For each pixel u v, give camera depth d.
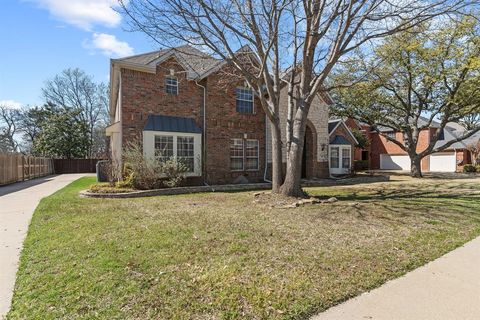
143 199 11.07
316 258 4.70
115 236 5.75
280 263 4.46
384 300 3.50
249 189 14.95
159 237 5.69
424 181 19.81
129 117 14.34
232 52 10.44
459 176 24.00
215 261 4.50
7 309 3.27
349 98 22.66
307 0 10.05
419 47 19.02
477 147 30.80
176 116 15.58
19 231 6.55
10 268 4.46
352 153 22.81
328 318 3.11
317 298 3.46
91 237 5.68
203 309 3.19
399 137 35.91
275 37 10.18
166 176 14.08
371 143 38.38
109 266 4.26
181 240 5.51
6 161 18.20
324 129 20.25
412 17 10.19
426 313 3.22
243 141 17.64
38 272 4.15
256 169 18.09
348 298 3.52
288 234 6.03
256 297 3.43
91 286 3.66
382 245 5.41
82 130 36.78
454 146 31.92
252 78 10.92
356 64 21.31
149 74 14.85
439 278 4.14
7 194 13.07
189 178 15.75
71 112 36.94
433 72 20.33
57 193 12.79
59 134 34.88
